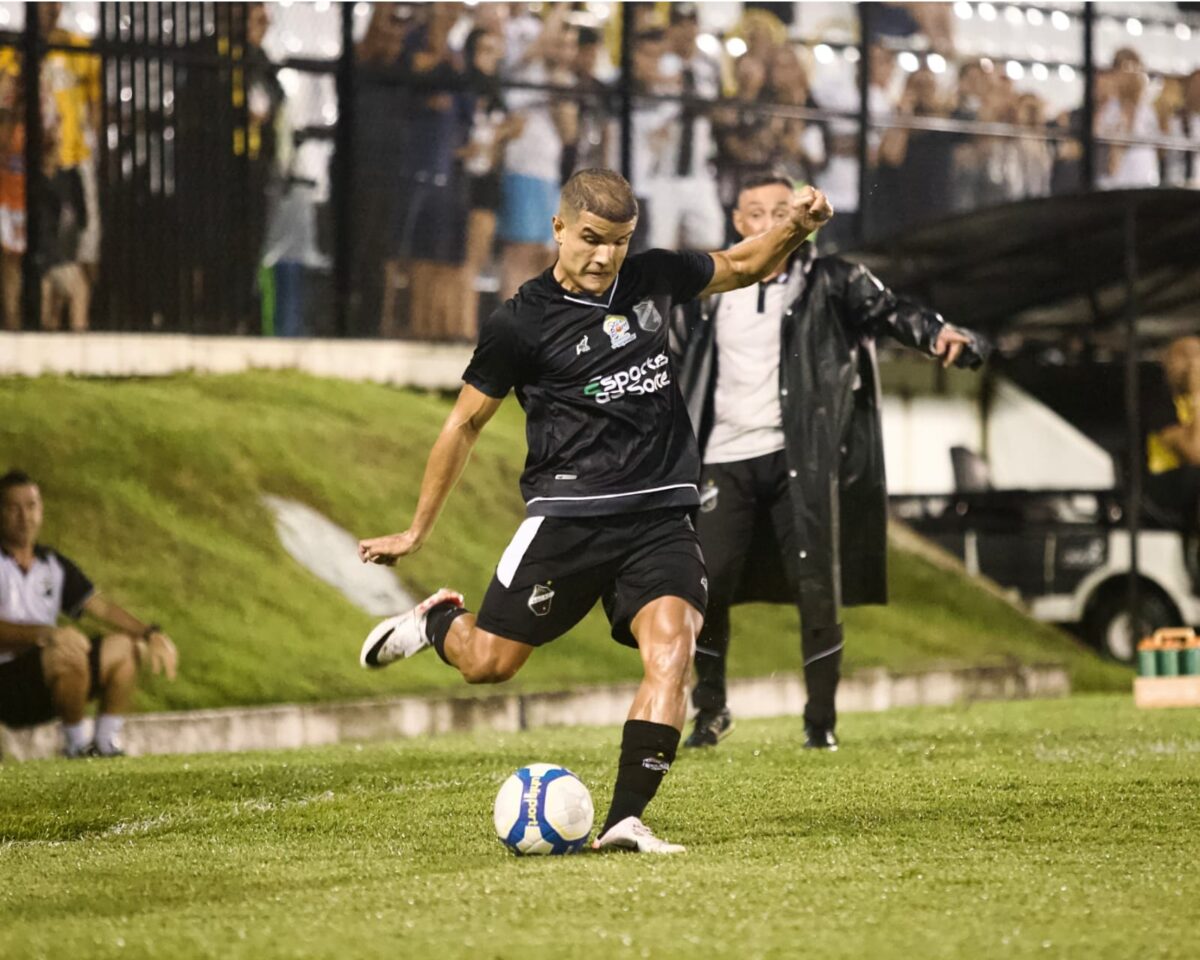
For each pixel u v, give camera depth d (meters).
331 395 49.81
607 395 16.33
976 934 12.09
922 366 55.00
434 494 16.64
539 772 16.38
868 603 27.36
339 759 26.36
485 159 54.62
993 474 55.38
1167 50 66.25
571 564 16.52
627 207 15.78
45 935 12.82
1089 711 34.28
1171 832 17.27
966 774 22.31
